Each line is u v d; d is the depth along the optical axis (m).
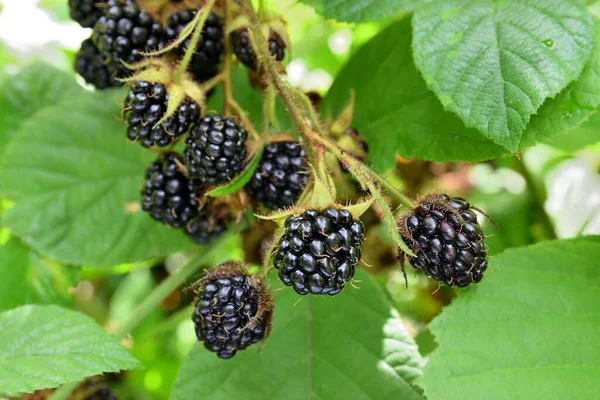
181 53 0.30
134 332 0.41
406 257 0.28
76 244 0.35
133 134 0.29
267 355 0.31
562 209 0.41
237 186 0.28
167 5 0.30
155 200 0.30
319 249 0.26
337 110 0.34
